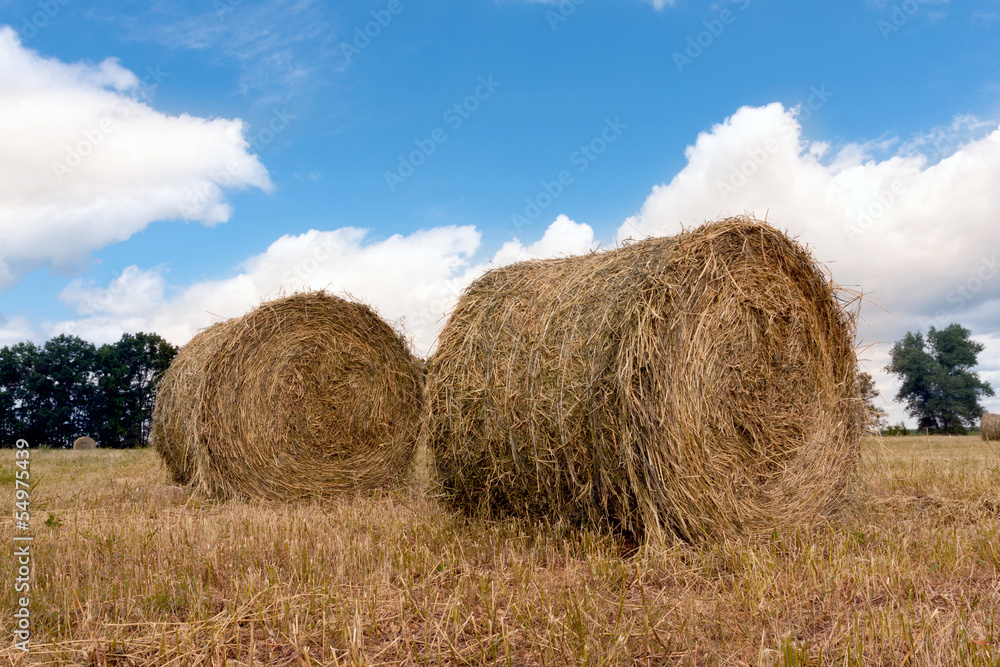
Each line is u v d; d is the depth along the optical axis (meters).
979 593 4.00
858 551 5.05
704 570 4.68
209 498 8.08
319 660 3.27
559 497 5.88
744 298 5.95
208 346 8.73
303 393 8.65
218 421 8.18
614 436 5.36
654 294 5.36
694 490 5.29
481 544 5.50
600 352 5.46
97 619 3.70
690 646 3.36
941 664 2.96
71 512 7.00
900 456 11.37
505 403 6.12
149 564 4.73
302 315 8.73
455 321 6.98
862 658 3.07
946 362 51.53
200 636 3.52
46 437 41.69
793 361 6.36
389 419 9.16
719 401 5.66
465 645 3.43
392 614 3.83
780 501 5.96
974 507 6.39
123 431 41.88
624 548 5.51
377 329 9.21
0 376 40.94
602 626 3.55
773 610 3.76
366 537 5.50
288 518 6.64
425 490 7.46
